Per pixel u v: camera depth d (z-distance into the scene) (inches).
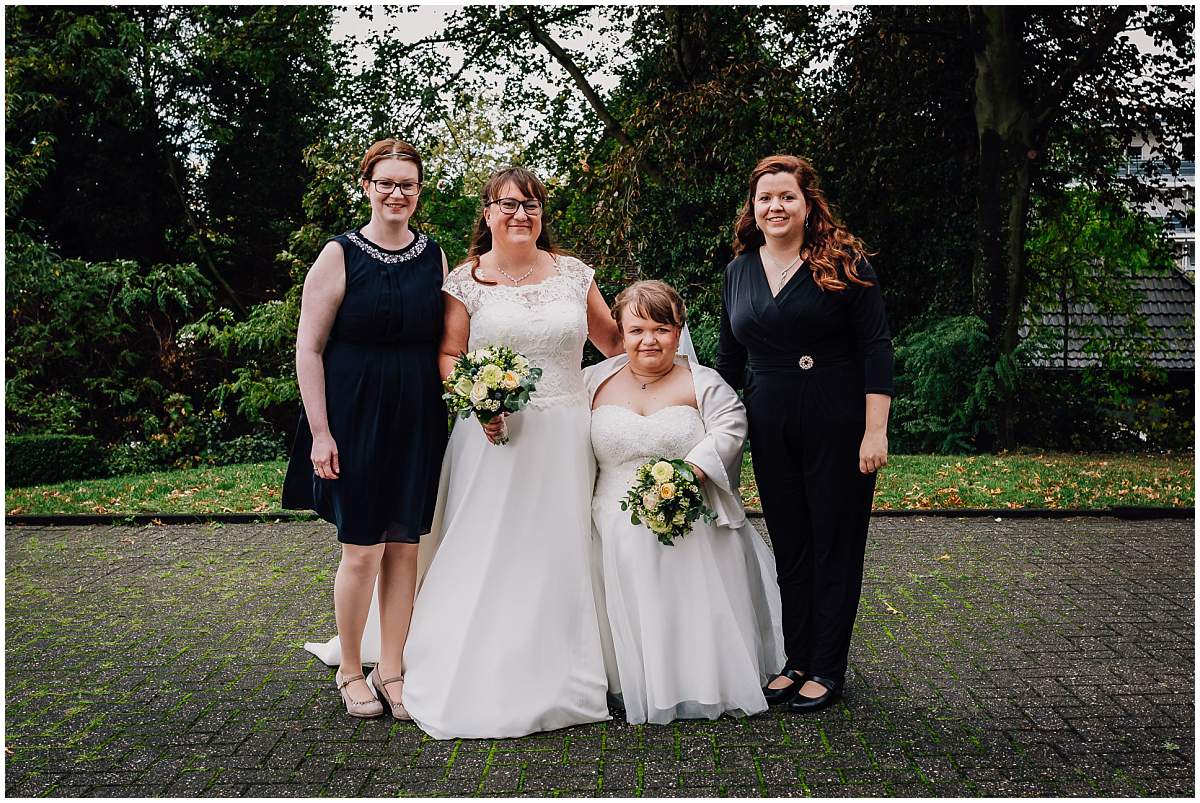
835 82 497.4
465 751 130.6
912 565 238.5
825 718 141.5
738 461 150.2
